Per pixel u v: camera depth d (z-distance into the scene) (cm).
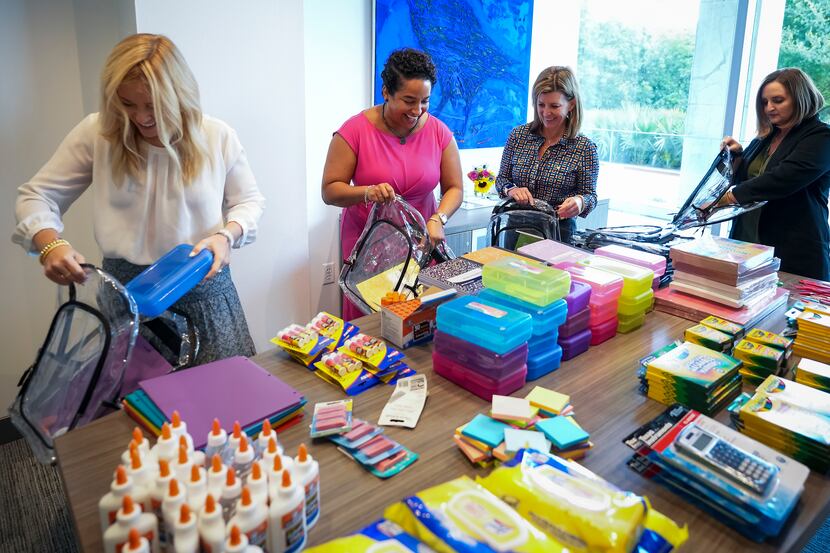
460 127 373
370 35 323
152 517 72
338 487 93
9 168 220
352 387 122
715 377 115
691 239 204
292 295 277
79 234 241
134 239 150
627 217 434
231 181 164
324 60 308
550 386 126
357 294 179
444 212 204
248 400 109
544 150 250
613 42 414
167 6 207
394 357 130
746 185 215
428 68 185
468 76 366
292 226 267
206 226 155
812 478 97
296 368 133
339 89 319
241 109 236
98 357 111
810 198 226
